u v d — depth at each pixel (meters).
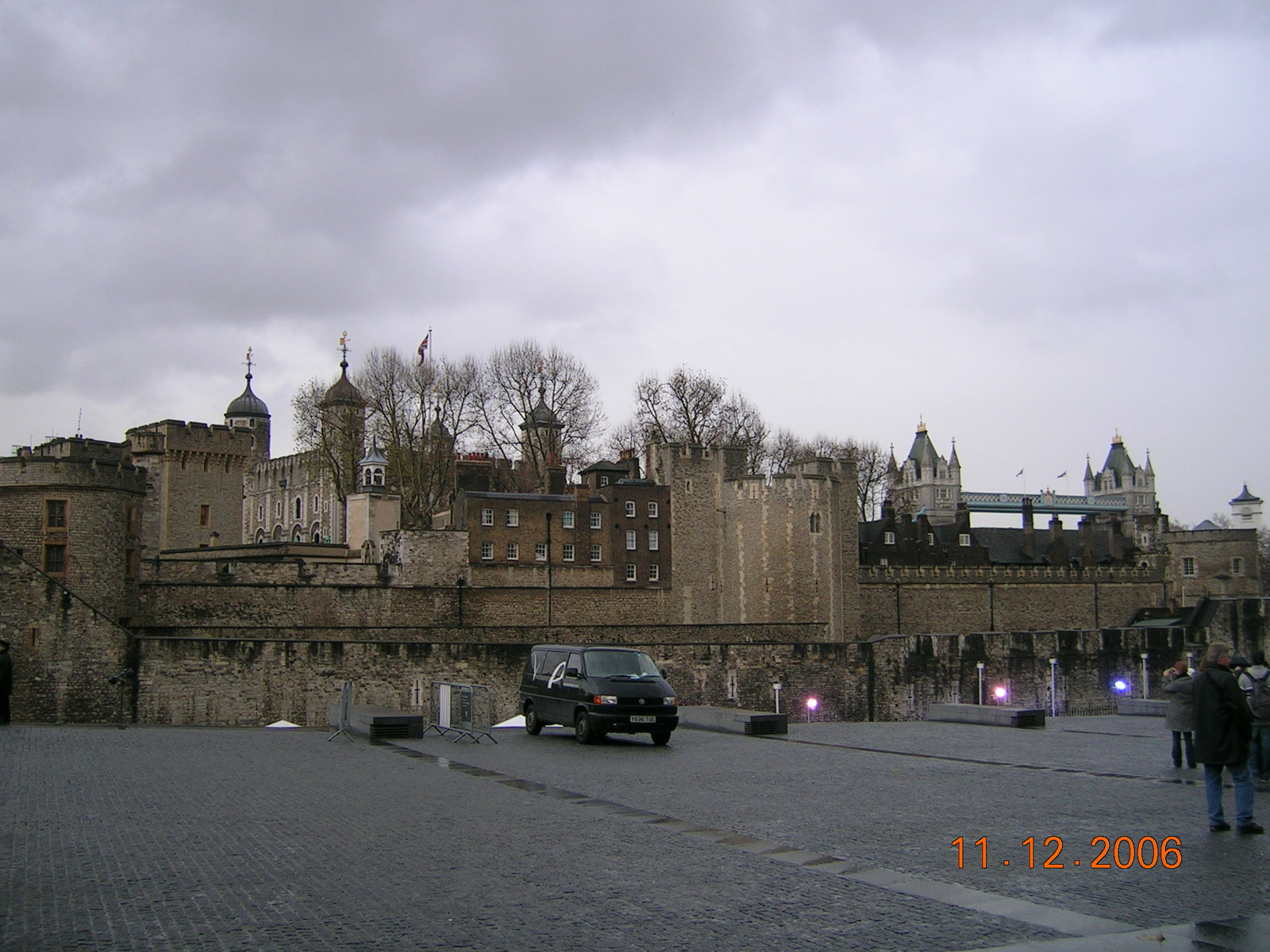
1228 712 13.36
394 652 40.12
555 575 69.19
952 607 81.88
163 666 39.38
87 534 46.28
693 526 72.81
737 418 92.00
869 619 78.56
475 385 85.12
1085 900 10.50
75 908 10.09
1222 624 54.16
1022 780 17.80
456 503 70.75
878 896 10.61
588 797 16.03
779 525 70.31
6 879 11.11
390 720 24.61
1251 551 89.25
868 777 18.17
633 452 81.69
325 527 102.69
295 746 22.67
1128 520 135.25
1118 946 9.10
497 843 12.83
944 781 17.61
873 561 90.94
